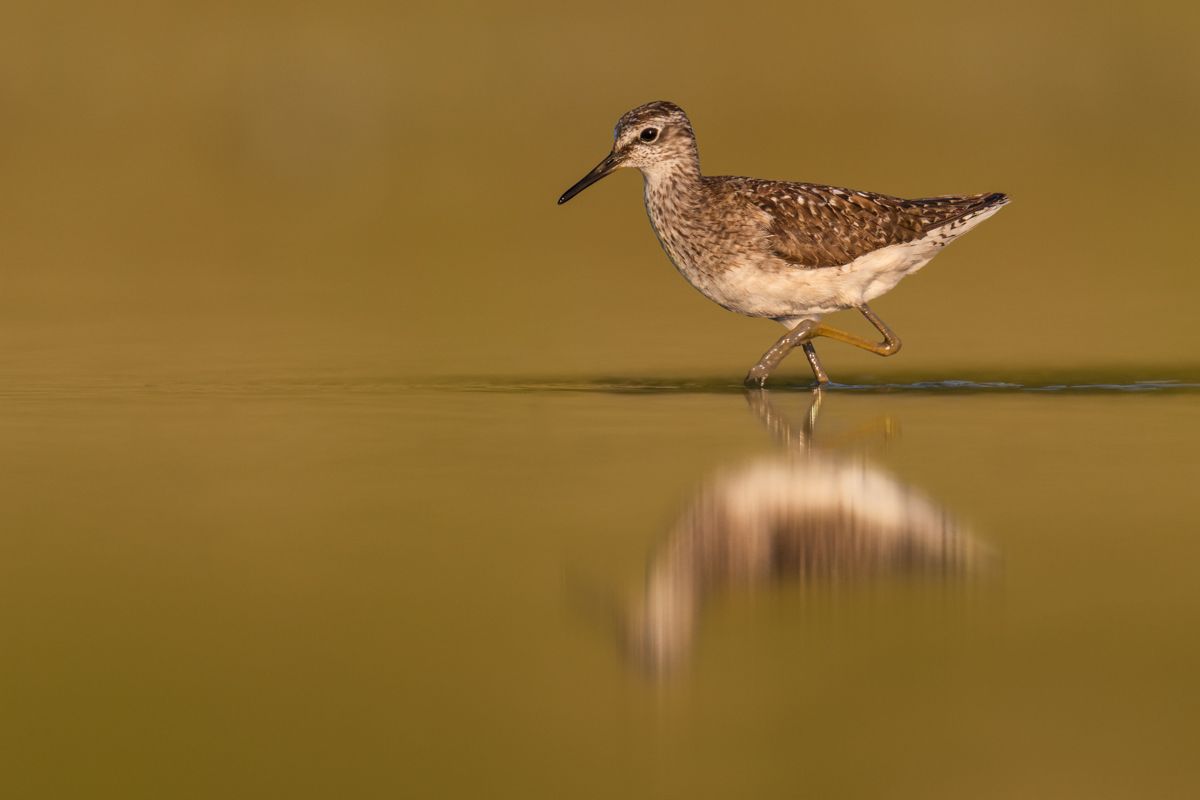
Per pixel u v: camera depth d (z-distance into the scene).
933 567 10.29
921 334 18.83
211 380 16.11
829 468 12.38
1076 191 29.11
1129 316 19.83
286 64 36.00
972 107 35.34
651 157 15.55
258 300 21.45
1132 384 15.70
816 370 15.87
